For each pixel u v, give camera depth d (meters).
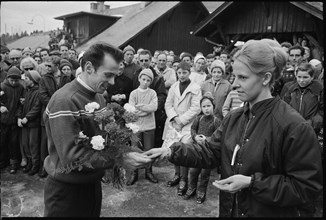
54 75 4.51
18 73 4.70
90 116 1.91
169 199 3.82
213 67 4.63
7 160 4.92
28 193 3.93
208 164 1.82
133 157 1.82
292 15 7.99
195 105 4.01
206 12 15.88
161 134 5.33
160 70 5.71
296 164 1.39
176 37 15.48
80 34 17.09
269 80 1.50
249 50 1.48
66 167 1.79
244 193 1.54
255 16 8.72
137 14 16.55
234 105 4.09
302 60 4.38
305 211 1.54
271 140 1.46
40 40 15.91
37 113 4.41
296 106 3.65
